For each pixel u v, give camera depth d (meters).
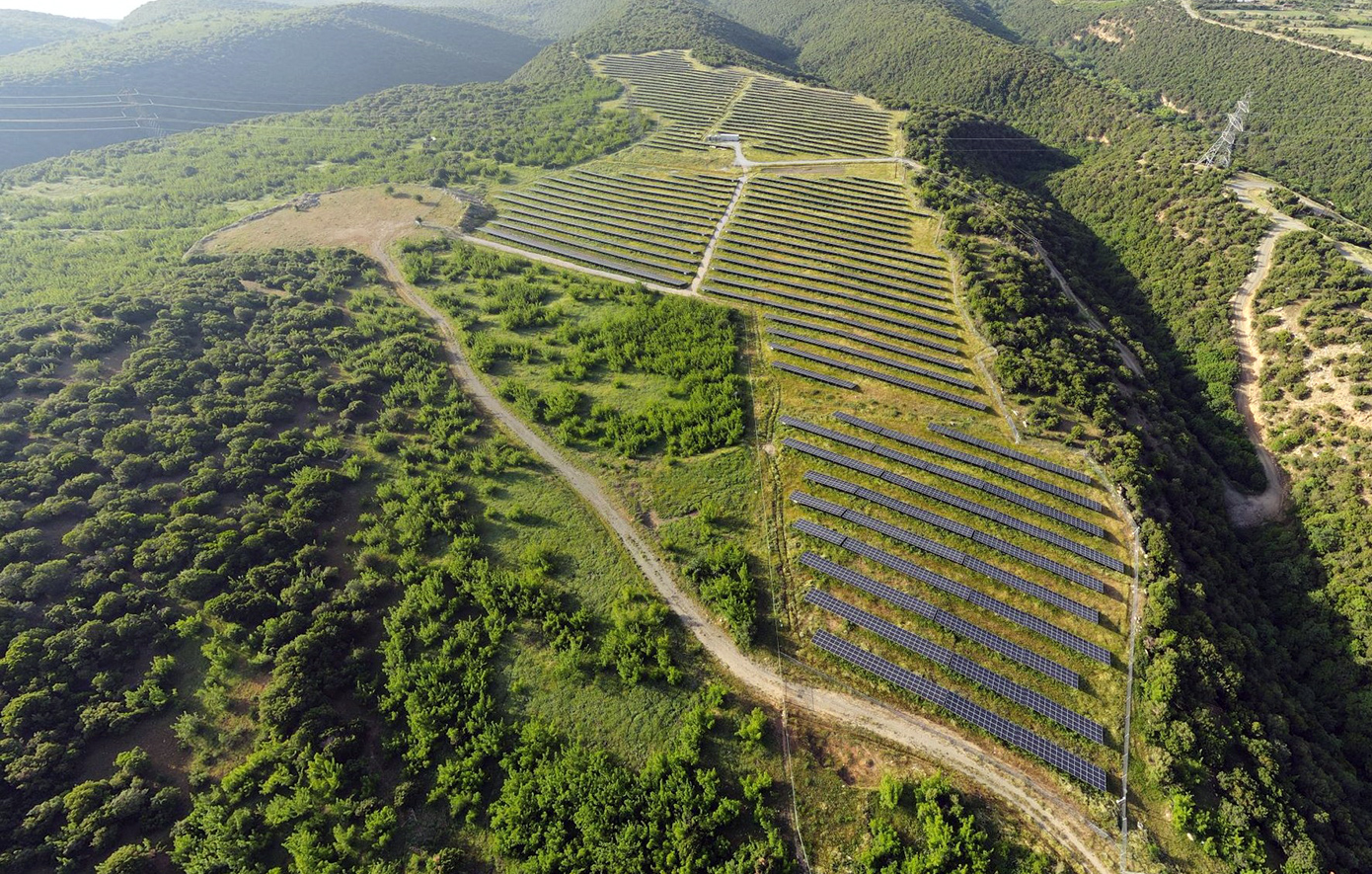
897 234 133.25
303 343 105.44
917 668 58.09
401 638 62.94
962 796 49.53
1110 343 101.94
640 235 143.38
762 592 66.12
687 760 52.34
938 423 85.75
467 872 48.59
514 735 56.12
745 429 87.19
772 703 56.84
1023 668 57.59
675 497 78.75
